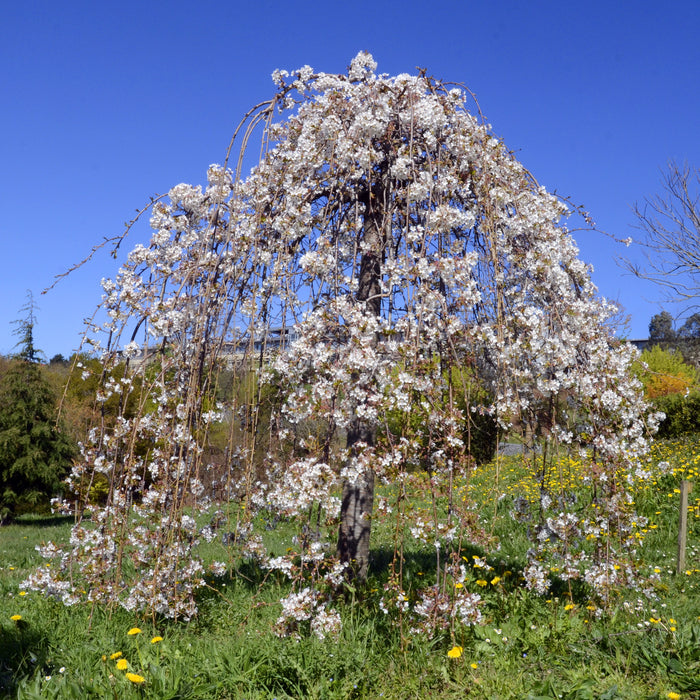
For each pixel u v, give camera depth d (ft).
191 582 10.75
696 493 21.91
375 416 8.94
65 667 8.81
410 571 14.14
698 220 33.96
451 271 9.14
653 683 8.52
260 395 10.53
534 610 10.86
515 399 9.88
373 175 11.63
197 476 10.84
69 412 40.50
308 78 12.15
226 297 10.86
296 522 9.91
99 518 10.86
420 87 11.53
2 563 20.75
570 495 10.71
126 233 11.78
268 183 11.22
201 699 8.09
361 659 8.77
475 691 8.25
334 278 9.93
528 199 11.43
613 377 10.48
